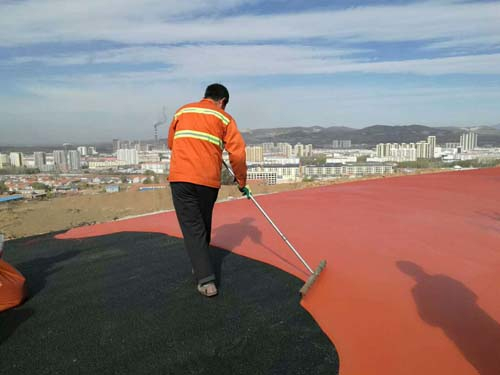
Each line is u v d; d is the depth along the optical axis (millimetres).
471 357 2031
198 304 2691
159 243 4203
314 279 2920
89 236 4543
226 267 3424
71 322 2445
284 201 6746
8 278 2668
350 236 4344
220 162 2809
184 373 1928
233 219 5340
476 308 2574
